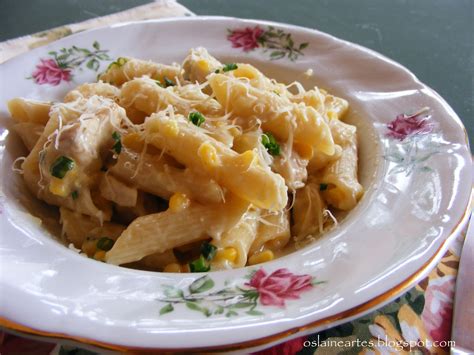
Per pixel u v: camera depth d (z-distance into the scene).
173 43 0.27
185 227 0.18
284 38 0.27
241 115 0.20
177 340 0.13
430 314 0.17
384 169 0.20
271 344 0.13
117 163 0.19
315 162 0.21
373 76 0.24
